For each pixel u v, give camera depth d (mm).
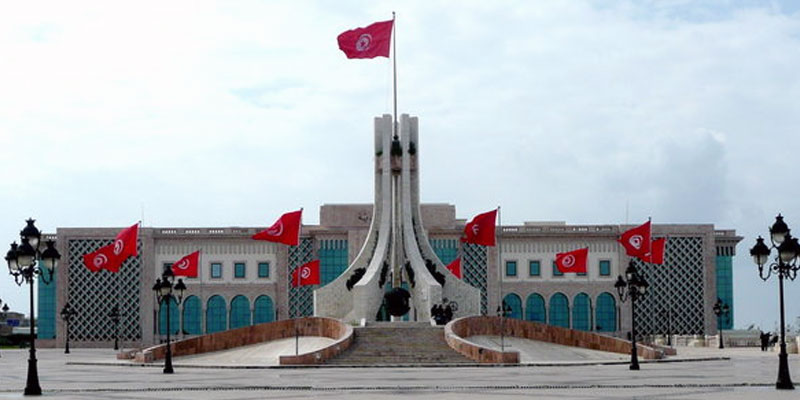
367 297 81000
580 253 88438
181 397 35250
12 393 38500
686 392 36312
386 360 61906
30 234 39000
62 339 106625
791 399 32906
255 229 107938
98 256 79938
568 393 35938
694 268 107312
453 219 107062
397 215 86688
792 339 79688
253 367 58062
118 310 106688
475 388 38812
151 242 107562
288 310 107125
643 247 85688
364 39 73375
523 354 66938
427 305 80000
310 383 42594
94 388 40469
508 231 107625
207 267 107875
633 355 54219
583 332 71688
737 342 98500
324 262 107125
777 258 39125
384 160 86250
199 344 70562
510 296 107812
